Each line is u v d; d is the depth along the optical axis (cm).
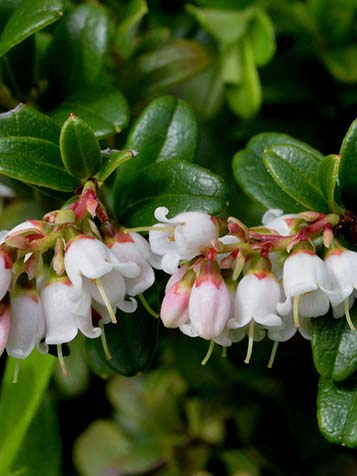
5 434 17
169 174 15
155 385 21
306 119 20
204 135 20
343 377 14
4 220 18
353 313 14
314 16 20
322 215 14
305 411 20
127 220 15
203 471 21
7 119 14
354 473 20
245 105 19
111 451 21
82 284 13
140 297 14
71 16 17
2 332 13
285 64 20
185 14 20
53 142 14
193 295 13
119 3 20
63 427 21
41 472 18
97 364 16
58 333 13
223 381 20
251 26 19
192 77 19
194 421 21
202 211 14
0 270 13
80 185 14
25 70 17
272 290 14
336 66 20
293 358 20
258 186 16
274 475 21
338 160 14
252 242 14
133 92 19
